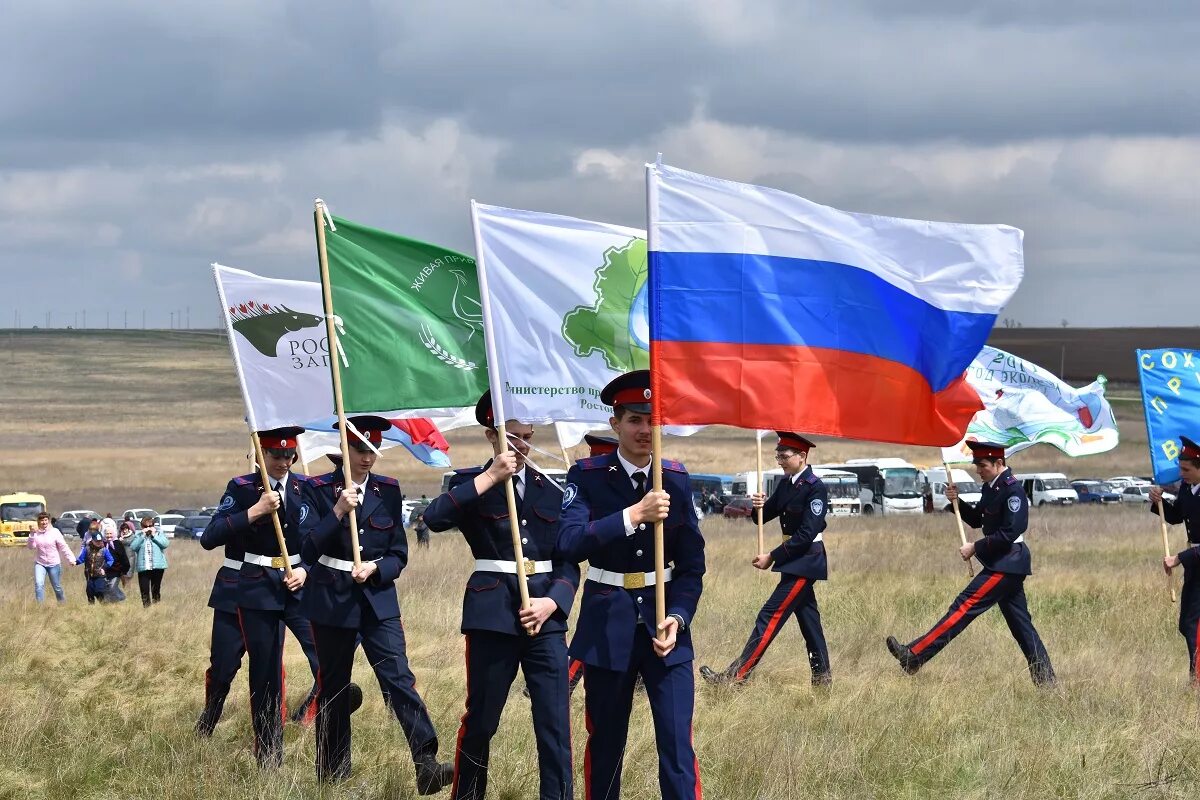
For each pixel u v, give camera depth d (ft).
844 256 25.02
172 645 48.96
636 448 23.45
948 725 30.99
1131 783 26.89
